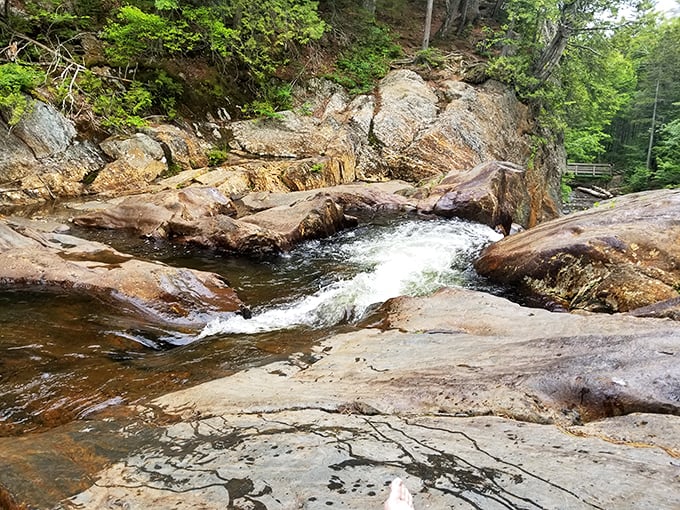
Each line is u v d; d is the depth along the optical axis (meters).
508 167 13.12
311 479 2.11
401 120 17.53
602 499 1.85
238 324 5.76
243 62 17.53
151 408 3.31
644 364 3.18
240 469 2.22
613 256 5.95
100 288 5.75
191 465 2.28
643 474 2.02
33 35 13.93
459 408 3.00
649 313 4.85
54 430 2.91
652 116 35.88
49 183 11.50
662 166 29.36
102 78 14.04
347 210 12.23
